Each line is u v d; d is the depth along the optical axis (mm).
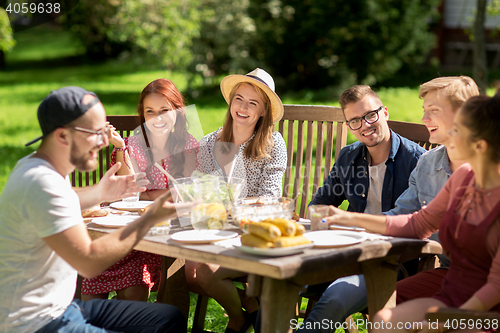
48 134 1974
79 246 1912
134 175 2496
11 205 1944
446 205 2260
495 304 1881
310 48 13531
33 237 1959
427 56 17844
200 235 2139
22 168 1973
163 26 11703
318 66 14055
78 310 2152
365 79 14344
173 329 2188
